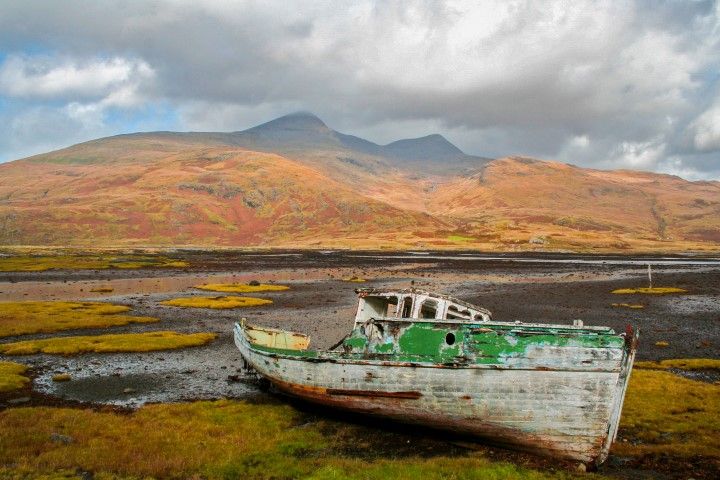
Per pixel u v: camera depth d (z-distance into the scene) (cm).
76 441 1720
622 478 1567
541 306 5297
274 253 18375
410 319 1939
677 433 1908
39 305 5150
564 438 1705
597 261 13850
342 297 6091
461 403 1791
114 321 4297
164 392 2414
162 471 1495
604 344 1669
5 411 2016
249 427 1922
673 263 13062
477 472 1480
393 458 1686
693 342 3541
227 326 4191
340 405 2020
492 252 19212
